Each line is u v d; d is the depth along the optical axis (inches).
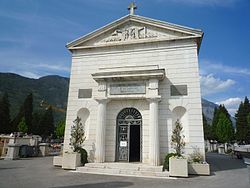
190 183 459.2
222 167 736.3
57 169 624.4
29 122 2384.4
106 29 788.0
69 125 735.1
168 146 639.8
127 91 689.6
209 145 2336.4
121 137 700.0
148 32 753.0
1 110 2103.8
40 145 1083.9
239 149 1136.2
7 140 977.5
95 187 403.2
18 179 467.2
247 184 444.5
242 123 2065.7
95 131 707.4
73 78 780.0
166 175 540.7
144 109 691.4
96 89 746.8
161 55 719.1
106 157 685.3
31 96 2488.9
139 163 645.9
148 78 674.2
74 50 810.2
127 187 408.8
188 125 638.5
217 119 2271.2
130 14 772.0
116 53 765.9
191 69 677.9
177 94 668.7
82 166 630.5
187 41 705.0
